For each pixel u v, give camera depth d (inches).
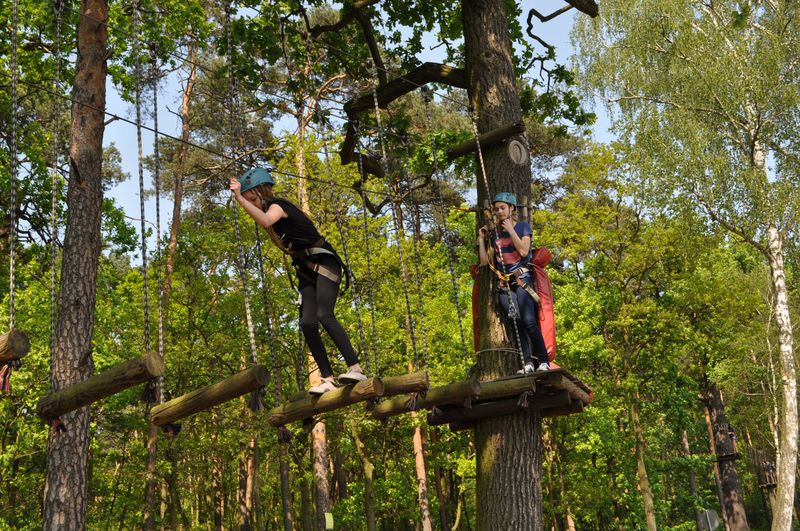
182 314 843.4
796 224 874.1
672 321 962.7
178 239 894.4
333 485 1296.8
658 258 959.6
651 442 1338.6
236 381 192.2
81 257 420.2
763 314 1128.8
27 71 673.6
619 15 962.7
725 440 1365.7
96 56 446.0
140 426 820.6
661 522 1234.6
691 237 918.4
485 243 319.0
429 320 889.5
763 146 920.9
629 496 1085.8
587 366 1002.1
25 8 608.1
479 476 350.9
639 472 961.5
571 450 1085.8
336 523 1109.7
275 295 787.4
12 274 176.6
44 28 610.5
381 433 974.4
